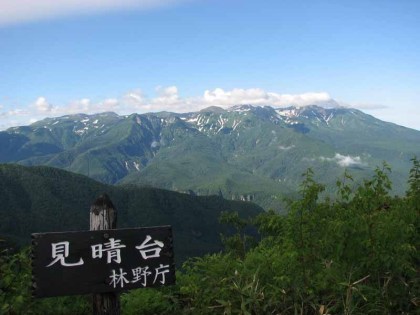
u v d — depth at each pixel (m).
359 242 5.29
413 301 5.44
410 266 5.45
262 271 5.95
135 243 4.64
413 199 6.46
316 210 5.58
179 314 6.19
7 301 5.41
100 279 4.46
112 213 4.69
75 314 6.27
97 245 4.50
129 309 6.46
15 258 5.74
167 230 4.79
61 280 4.32
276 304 5.29
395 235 5.30
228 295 5.56
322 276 5.26
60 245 4.36
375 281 5.61
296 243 5.45
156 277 4.66
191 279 6.55
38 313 5.89
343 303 5.16
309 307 5.45
